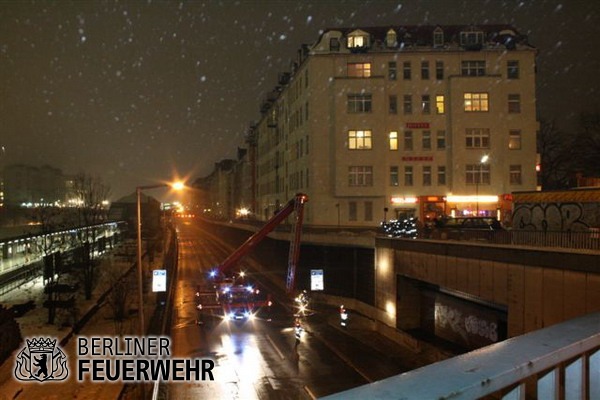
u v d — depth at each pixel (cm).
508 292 2027
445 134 5322
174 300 4278
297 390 2047
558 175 7400
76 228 5472
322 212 5294
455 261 2405
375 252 3391
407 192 5281
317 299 4109
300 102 5897
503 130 5244
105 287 4603
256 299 3547
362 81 5250
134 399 1945
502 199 4866
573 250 1709
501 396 256
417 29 5638
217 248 9569
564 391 289
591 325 333
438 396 215
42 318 3275
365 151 5222
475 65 5319
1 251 4366
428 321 2961
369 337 3002
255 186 10425
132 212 10944
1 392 1972
